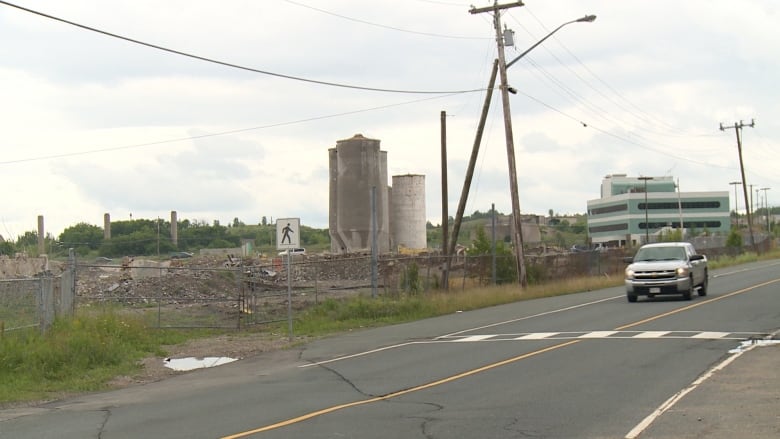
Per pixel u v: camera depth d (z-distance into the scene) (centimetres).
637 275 3062
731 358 1543
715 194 15738
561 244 13625
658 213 15700
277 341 2409
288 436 981
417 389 1330
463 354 1781
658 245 3219
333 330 2741
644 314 2534
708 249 7062
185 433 1037
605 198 16438
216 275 5003
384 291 3491
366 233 6869
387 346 2080
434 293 3506
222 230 13462
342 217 6906
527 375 1422
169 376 1788
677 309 2658
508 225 12144
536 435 941
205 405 1284
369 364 1722
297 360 1916
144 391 1540
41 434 1087
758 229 16162
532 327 2336
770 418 1010
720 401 1130
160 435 1030
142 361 2039
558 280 4500
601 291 4134
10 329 2011
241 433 1016
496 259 4238
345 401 1241
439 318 2989
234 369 1827
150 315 2938
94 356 1909
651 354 1625
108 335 2189
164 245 10881
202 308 3697
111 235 11956
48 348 1830
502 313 2997
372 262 3350
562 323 2402
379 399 1247
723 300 2983
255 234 13962
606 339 1914
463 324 2619
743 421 996
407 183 8169
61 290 2402
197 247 12825
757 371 1385
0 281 1956
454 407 1143
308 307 3484
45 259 5044
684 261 3091
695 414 1044
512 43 3938
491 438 932
